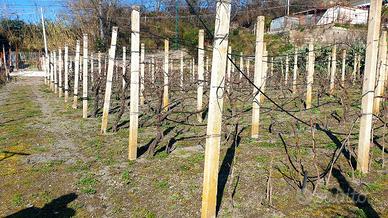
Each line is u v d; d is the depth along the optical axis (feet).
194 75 64.08
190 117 33.83
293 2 135.54
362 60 64.80
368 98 17.42
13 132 28.68
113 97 49.62
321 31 94.68
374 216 13.75
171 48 97.45
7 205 15.23
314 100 42.80
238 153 21.54
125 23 101.76
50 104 44.96
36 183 17.56
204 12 78.84
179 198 15.55
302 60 69.21
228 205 14.74
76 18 109.91
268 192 15.21
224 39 12.28
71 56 82.23
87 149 23.32
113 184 17.28
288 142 23.81
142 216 14.12
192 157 21.03
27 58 140.46
